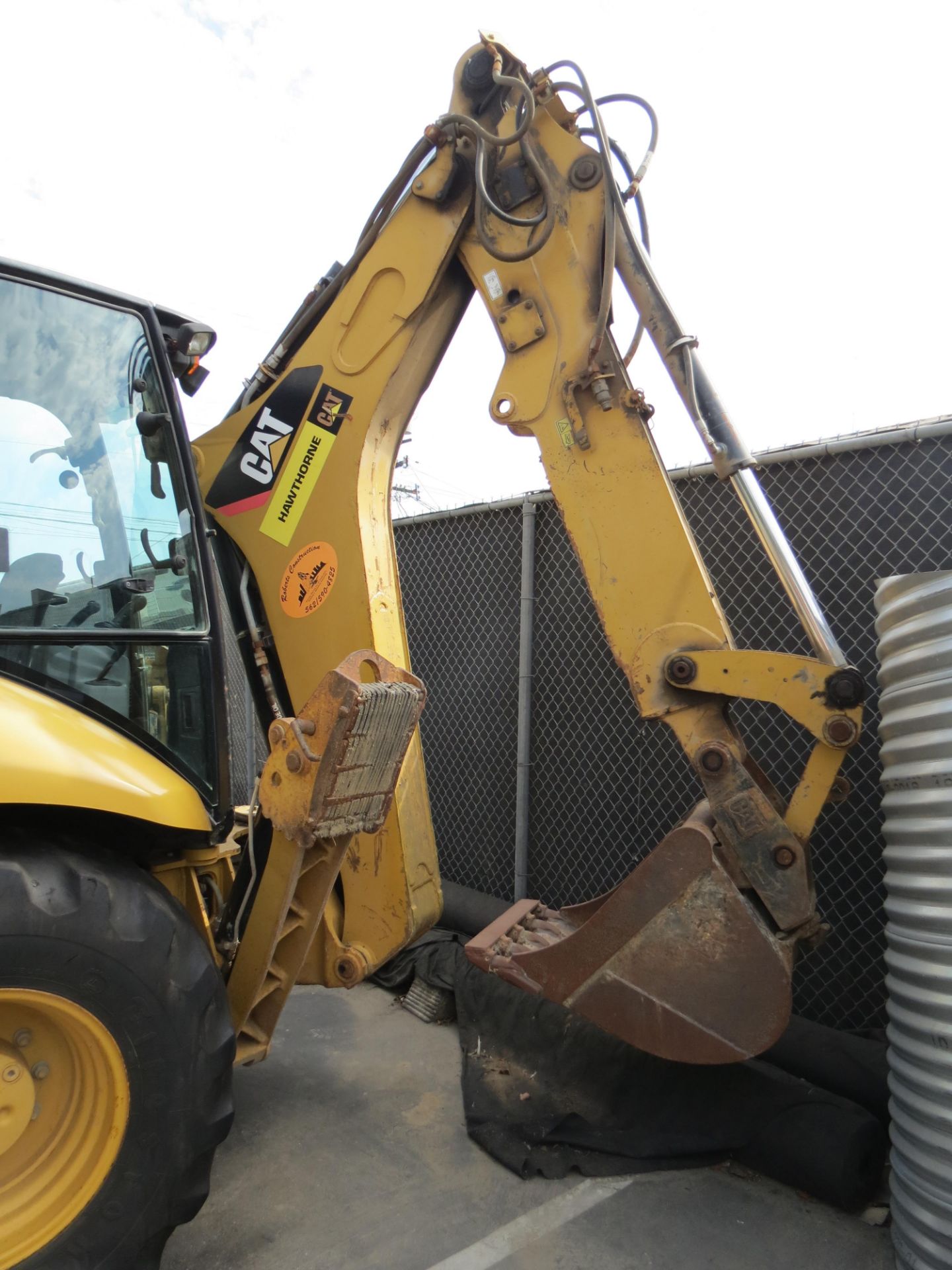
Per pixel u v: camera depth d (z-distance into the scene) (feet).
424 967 10.99
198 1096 5.73
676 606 7.14
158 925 5.64
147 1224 5.56
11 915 5.07
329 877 7.06
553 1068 8.86
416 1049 9.77
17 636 6.22
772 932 6.72
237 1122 8.20
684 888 6.86
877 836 9.16
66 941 5.23
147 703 6.79
